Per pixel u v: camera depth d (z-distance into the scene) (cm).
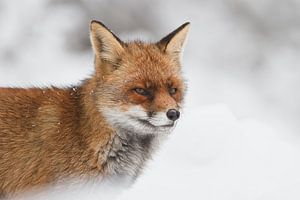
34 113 1162
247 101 3212
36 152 1138
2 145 1144
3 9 3128
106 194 1153
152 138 1211
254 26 3569
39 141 1140
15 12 3134
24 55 3089
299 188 1121
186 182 1302
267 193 1131
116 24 3375
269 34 3569
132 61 1167
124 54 1176
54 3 3238
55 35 3162
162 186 1278
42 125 1146
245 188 1232
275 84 3384
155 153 1241
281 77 3422
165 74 1167
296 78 3406
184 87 1216
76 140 1138
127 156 1172
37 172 1135
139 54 1183
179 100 1196
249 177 1298
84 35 3238
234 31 3531
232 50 3481
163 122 1128
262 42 3531
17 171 1143
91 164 1132
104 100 1137
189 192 1233
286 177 1278
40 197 1141
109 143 1145
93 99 1144
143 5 3444
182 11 3509
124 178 1180
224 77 3353
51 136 1138
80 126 1145
